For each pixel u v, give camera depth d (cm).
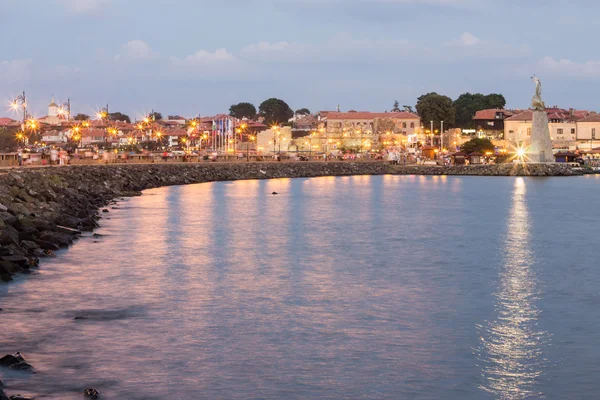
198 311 3319
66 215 5941
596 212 8569
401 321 3195
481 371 2553
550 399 2314
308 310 3372
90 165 11225
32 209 5562
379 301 3578
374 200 10138
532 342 2891
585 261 4850
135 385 2362
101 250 4959
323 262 4725
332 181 15288
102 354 2655
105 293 3638
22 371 2450
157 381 2403
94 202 7994
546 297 3706
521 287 3953
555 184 14700
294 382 2423
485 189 12950
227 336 2920
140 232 5981
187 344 2800
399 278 4191
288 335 2948
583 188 13325
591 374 2528
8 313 3186
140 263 4519
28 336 2850
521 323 3178
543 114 18450
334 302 3541
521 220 7594
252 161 17062
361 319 3216
